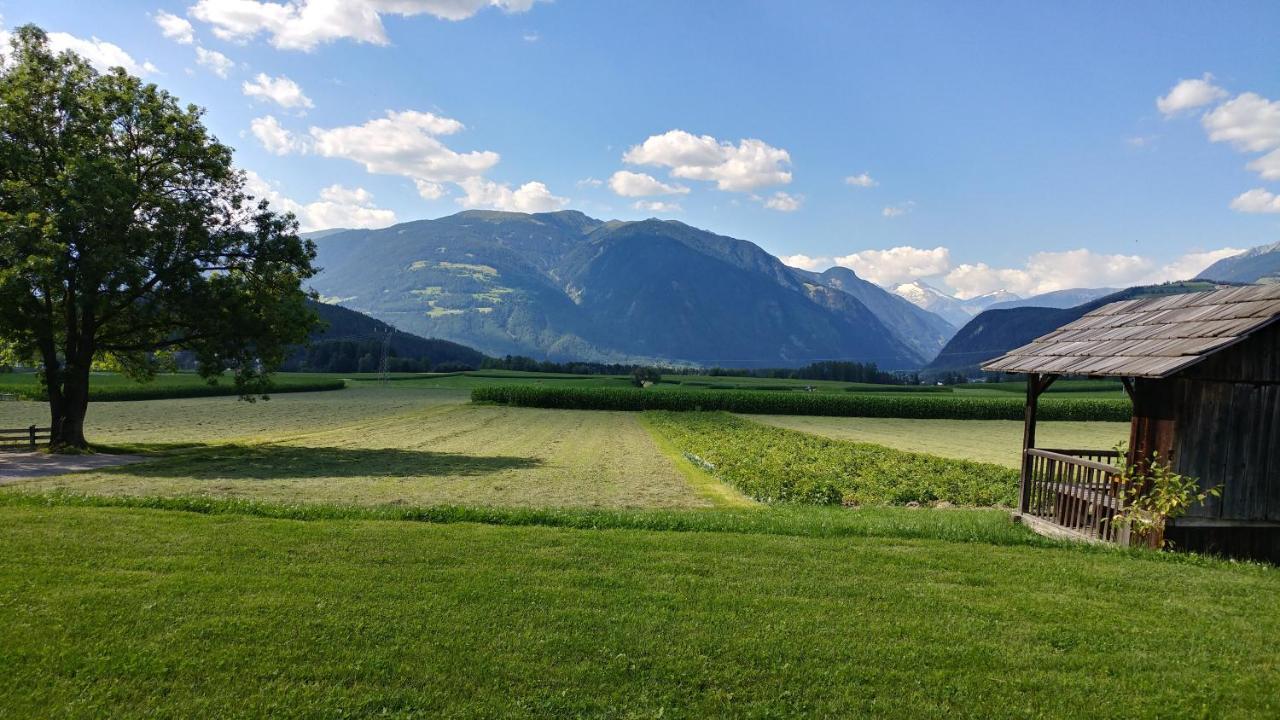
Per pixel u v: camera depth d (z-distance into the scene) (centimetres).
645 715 669
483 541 1233
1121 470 1357
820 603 951
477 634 819
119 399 7438
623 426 5944
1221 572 1152
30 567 998
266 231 3466
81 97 3130
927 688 724
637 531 1380
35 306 3042
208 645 773
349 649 774
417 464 3241
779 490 2445
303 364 15775
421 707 674
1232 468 1312
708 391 8300
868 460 3562
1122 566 1167
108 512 1393
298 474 2802
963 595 998
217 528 1263
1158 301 1641
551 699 689
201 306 3206
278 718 648
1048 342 1755
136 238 2988
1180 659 799
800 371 16212
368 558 1101
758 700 701
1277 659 805
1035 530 1575
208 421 5416
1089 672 765
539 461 3494
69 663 725
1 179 2970
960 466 3416
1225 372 1305
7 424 4606
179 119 3341
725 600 948
